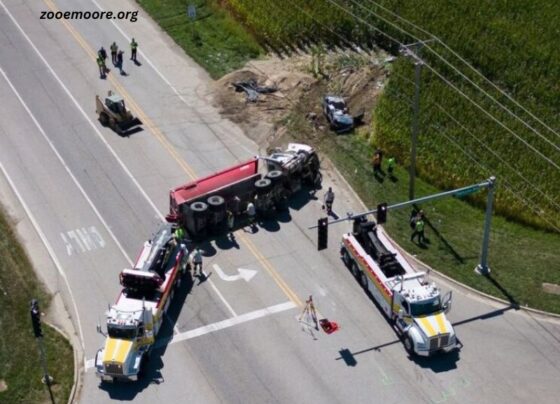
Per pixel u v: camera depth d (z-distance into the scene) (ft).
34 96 337.93
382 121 324.39
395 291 239.09
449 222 286.87
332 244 275.18
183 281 258.57
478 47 363.15
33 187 294.05
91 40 372.17
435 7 386.93
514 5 392.88
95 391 225.15
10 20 382.22
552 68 356.38
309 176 296.51
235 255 269.23
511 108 332.60
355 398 224.12
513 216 290.15
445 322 234.79
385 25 372.99
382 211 242.99
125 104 335.88
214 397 223.51
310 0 387.75
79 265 264.31
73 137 317.83
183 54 367.04
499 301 256.11
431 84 340.59
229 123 330.34
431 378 230.48
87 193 292.20
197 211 268.21
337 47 368.48
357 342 240.32
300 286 258.57
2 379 227.20
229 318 246.68
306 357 235.40
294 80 349.82
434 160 307.17
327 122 331.16
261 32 376.89
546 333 246.06
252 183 283.18
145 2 398.21
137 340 227.40
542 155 297.53
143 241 273.75
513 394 226.79
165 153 312.71
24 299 252.01
